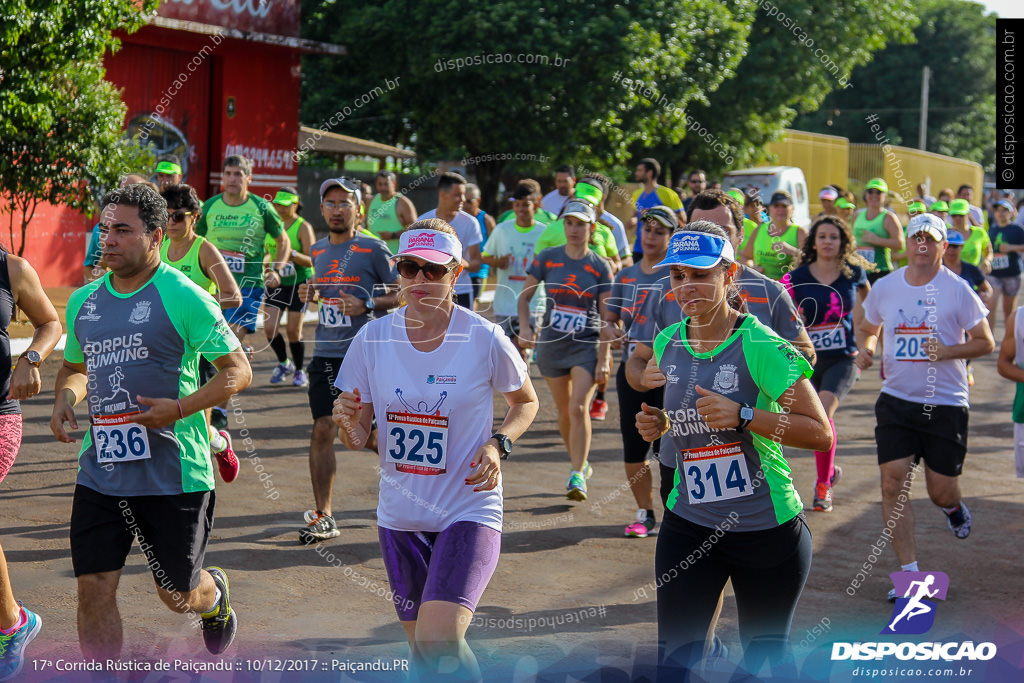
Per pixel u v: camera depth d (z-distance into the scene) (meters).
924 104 42.88
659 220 6.42
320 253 6.92
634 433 6.63
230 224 9.10
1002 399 12.30
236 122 19.25
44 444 8.52
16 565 5.71
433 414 3.80
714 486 3.84
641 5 15.58
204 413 4.18
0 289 4.53
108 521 3.99
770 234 9.41
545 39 14.76
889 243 12.88
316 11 19.83
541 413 10.92
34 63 11.95
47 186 12.84
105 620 3.96
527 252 9.31
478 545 3.73
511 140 16.06
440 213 9.08
